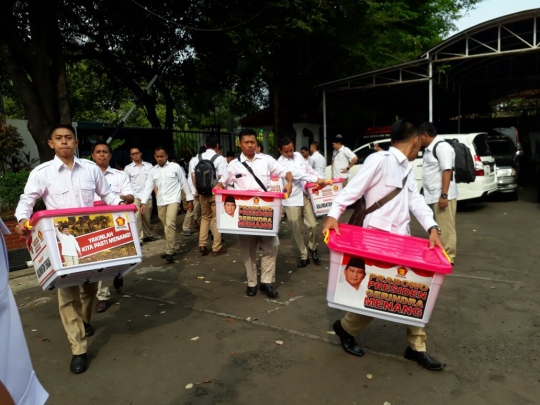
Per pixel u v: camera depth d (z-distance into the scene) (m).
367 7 11.77
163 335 3.95
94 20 12.77
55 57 8.26
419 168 10.17
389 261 2.72
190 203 6.83
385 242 3.03
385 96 18.20
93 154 5.35
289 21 11.14
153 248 7.45
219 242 6.80
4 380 1.18
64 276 3.08
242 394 2.98
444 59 12.14
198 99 17.56
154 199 11.49
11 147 9.76
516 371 3.16
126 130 11.45
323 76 15.78
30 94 7.84
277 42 11.87
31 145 11.12
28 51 7.99
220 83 15.91
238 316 4.32
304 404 2.84
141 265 6.40
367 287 2.82
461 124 17.03
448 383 3.03
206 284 5.40
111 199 3.77
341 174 9.94
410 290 2.75
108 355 3.60
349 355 3.46
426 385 3.01
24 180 8.19
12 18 7.93
